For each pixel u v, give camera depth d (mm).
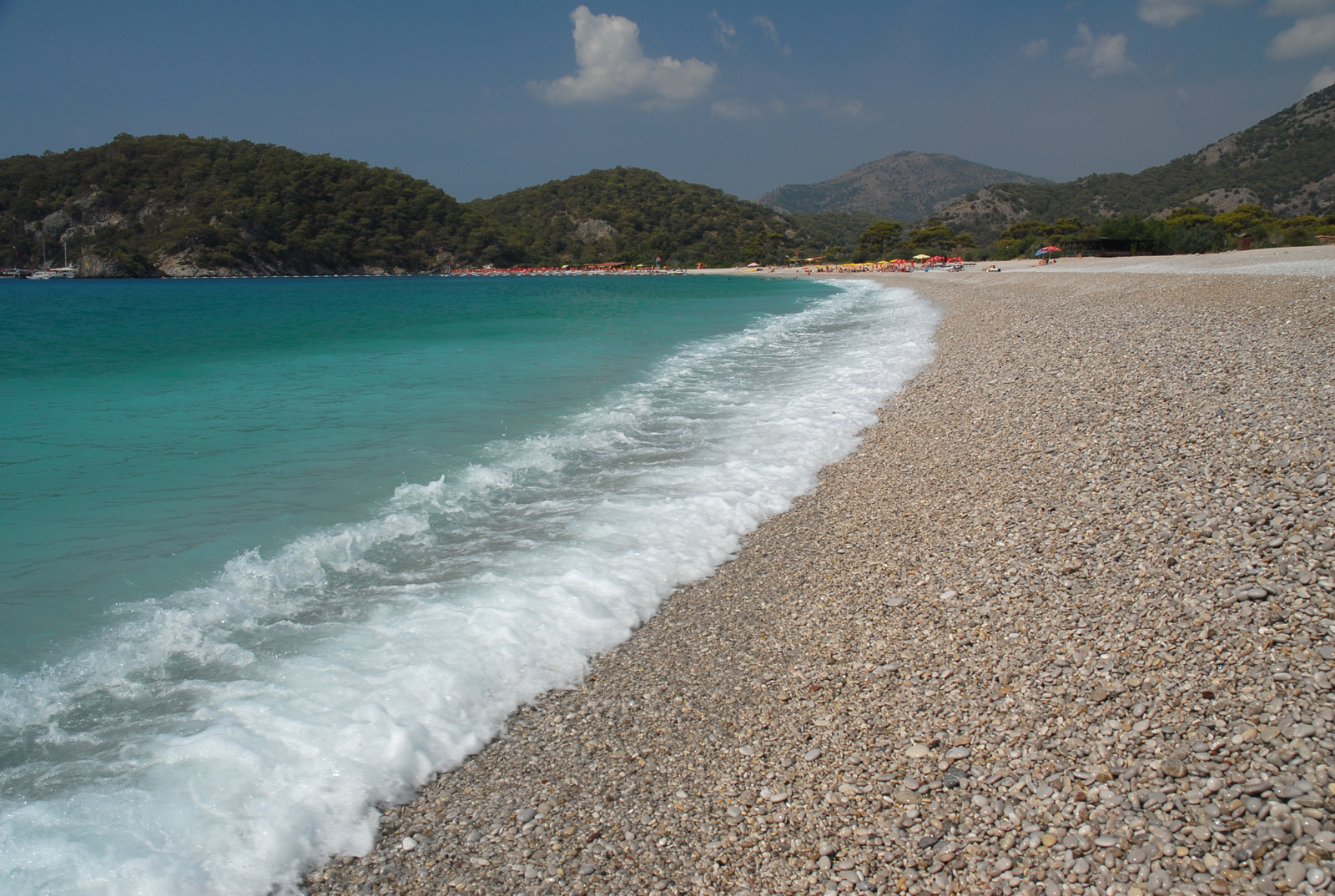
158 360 17766
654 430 10164
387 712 4129
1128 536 5215
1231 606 4047
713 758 3748
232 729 3951
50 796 3473
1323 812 2699
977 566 5359
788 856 3070
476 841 3295
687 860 3102
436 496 7566
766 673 4484
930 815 3170
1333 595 3898
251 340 23234
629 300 50438
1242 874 2568
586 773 3703
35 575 5734
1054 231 90062
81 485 7844
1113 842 2826
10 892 2932
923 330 20547
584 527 6746
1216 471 5980
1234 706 3318
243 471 8328
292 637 4887
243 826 3355
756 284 76938
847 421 10320
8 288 81438
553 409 11531
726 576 5918
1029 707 3693
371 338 23391
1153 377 9633
